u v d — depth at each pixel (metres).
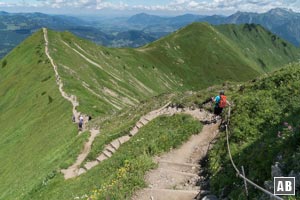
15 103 97.25
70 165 38.53
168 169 22.14
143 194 19.12
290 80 24.86
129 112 47.00
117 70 170.88
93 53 166.50
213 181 17.97
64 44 144.50
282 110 21.59
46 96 81.69
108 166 28.14
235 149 19.70
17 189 45.06
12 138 72.31
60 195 29.92
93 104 67.75
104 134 41.84
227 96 30.62
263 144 16.94
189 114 30.83
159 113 36.19
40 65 111.88
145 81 191.12
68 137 52.31
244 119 22.66
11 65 133.75
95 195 21.08
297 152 13.47
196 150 24.41
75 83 85.44
